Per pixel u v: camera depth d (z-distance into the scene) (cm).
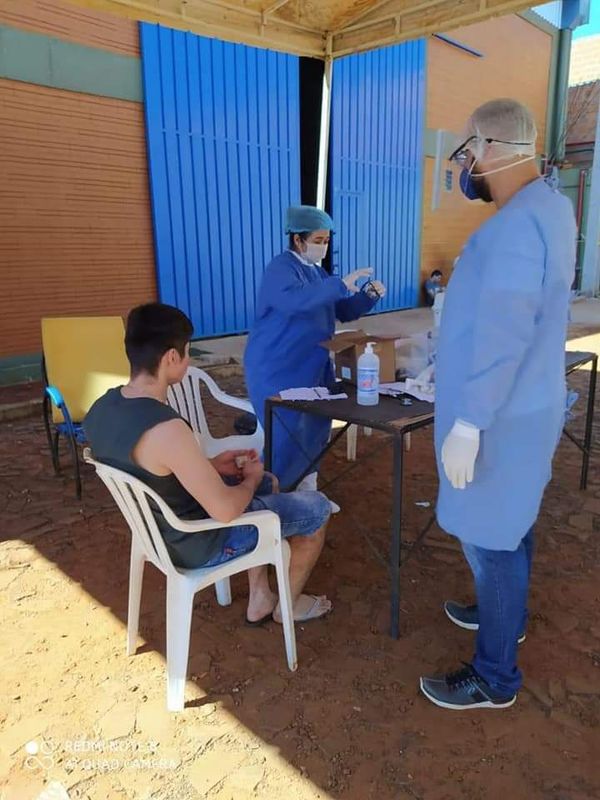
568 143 1591
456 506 192
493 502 185
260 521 213
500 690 208
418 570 303
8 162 654
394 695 220
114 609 272
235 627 259
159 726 206
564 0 1434
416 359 318
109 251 763
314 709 213
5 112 644
